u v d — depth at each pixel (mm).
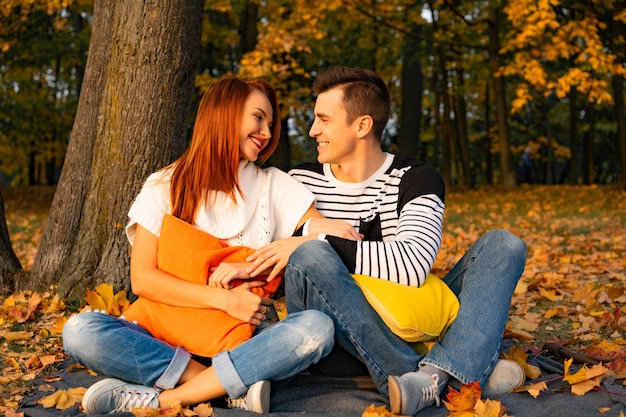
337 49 16297
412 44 16641
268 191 2824
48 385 2838
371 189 2893
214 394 2441
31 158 22000
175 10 4090
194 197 2709
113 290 4129
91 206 4234
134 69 4105
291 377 2551
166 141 4156
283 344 2398
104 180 4188
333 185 2934
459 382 2512
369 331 2465
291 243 2611
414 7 15078
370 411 2340
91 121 4391
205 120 2734
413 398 2332
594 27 11359
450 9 15008
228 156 2725
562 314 4164
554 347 3252
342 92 2812
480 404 2338
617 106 15445
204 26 14727
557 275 5254
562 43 11578
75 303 4168
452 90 19312
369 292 2492
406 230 2664
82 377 2988
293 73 13789
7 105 17031
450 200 15000
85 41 15164
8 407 2570
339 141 2834
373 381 2656
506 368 2598
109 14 4406
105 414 2434
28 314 3961
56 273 4379
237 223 2732
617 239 7410
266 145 2951
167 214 2703
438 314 2531
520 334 3607
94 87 4402
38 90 17594
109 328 2480
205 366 2596
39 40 14953
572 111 19750
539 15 10883
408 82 17641
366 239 2883
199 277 2613
